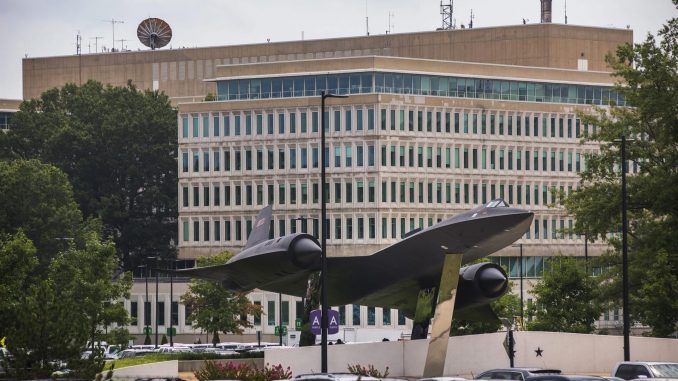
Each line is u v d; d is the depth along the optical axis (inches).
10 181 6520.7
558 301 4790.8
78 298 4717.0
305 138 7057.1
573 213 4534.9
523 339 3627.0
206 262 6407.5
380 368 3469.5
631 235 4483.3
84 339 2778.1
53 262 4837.6
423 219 7032.5
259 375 3206.2
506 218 3137.3
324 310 3026.6
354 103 6953.7
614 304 4697.3
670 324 4340.6
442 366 3277.6
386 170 6919.3
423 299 3476.9
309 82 7101.4
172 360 3595.0
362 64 6973.4
